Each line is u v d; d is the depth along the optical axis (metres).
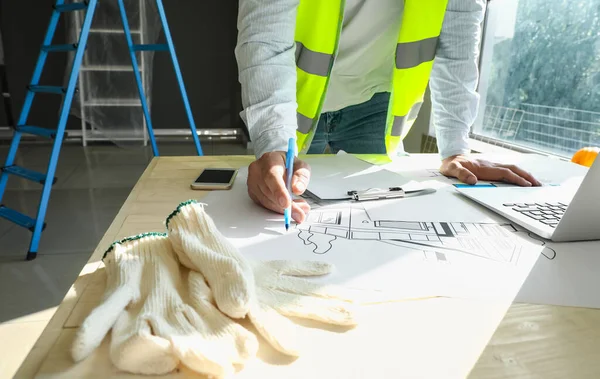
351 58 1.09
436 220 0.62
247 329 0.36
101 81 3.77
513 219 0.61
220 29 4.11
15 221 1.74
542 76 1.79
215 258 0.42
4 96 3.92
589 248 0.53
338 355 0.34
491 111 2.12
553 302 0.41
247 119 0.79
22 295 1.42
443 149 0.94
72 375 0.31
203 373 0.31
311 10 0.90
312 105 1.03
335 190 0.73
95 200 2.39
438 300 0.41
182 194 0.73
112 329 0.35
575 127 1.64
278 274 0.44
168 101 4.23
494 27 2.08
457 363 0.33
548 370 0.32
